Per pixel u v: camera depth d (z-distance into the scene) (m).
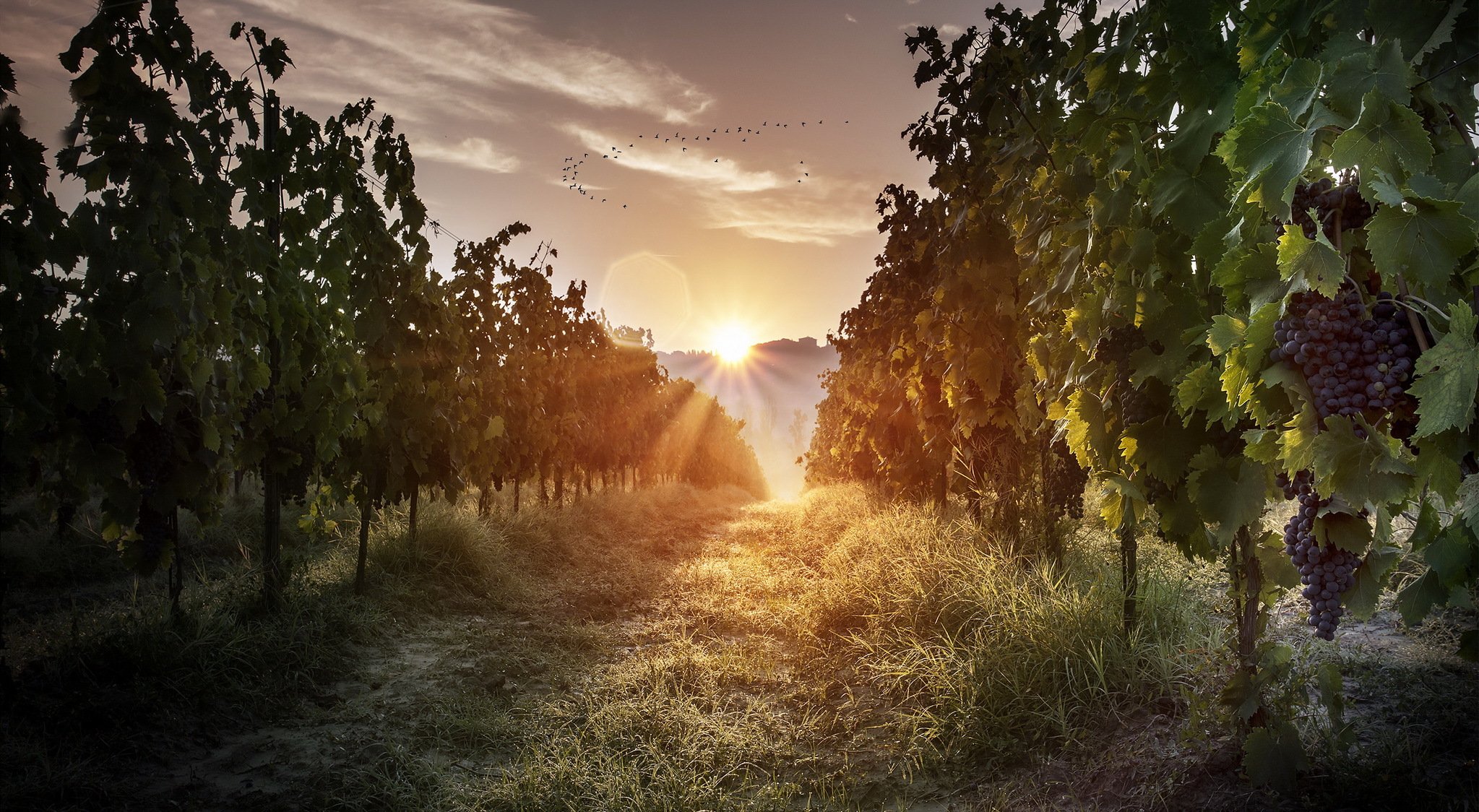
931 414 7.11
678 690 4.38
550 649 5.32
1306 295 1.65
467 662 5.03
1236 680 2.70
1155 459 2.82
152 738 3.66
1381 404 1.59
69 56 4.12
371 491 6.11
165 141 4.28
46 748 3.37
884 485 9.54
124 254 4.16
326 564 6.59
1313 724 2.76
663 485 18.33
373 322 6.21
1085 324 3.41
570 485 15.30
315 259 5.78
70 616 4.99
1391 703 2.83
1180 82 2.69
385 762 3.61
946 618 4.52
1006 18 5.55
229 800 3.26
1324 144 1.66
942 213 6.78
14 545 6.41
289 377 5.50
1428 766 2.42
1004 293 5.54
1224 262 1.89
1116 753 3.06
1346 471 1.62
